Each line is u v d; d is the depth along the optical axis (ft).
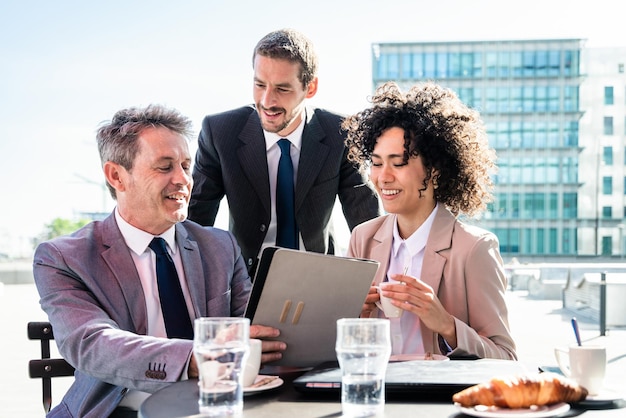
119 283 5.76
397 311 5.65
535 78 108.47
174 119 6.03
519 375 3.87
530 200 109.09
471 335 5.51
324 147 8.53
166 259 6.09
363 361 3.80
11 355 22.53
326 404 4.10
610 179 108.37
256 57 7.78
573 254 108.27
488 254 6.15
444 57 106.01
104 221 6.09
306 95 8.09
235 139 8.50
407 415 3.79
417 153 6.23
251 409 3.99
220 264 6.42
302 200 8.46
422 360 5.06
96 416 5.42
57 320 5.42
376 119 6.38
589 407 4.02
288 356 5.13
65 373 6.30
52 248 5.72
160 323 5.98
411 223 6.49
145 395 5.56
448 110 6.46
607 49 107.96
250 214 8.46
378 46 101.65
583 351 4.17
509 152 109.09
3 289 65.05
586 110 108.37
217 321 3.88
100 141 5.99
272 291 4.88
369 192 8.67
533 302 41.06
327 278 4.98
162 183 5.86
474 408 3.82
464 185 6.61
